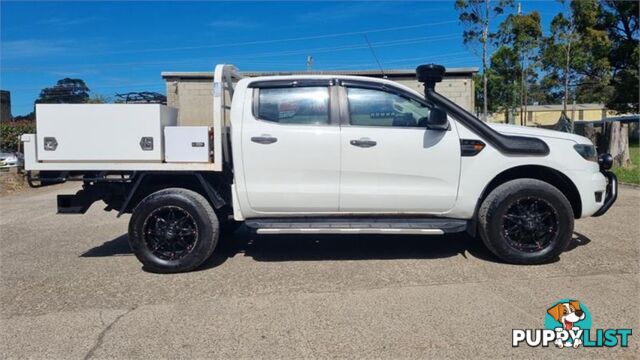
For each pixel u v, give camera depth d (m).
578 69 32.31
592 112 60.59
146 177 5.29
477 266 5.03
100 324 3.81
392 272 4.90
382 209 5.14
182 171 5.16
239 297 4.31
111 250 6.13
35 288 4.68
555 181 5.37
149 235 5.09
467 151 5.04
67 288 4.66
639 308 3.87
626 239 5.98
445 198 5.09
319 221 5.14
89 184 5.34
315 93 5.14
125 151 5.10
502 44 32.66
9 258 5.79
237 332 3.61
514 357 3.18
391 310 3.94
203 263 5.28
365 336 3.50
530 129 5.33
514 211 5.06
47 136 5.08
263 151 5.02
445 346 3.33
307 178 5.05
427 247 5.82
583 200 5.13
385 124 5.11
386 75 16.59
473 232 5.26
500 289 4.34
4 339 3.58
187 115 17.67
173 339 3.52
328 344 3.39
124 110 5.07
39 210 9.62
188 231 5.10
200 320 3.84
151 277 4.95
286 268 5.12
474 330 3.56
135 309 4.09
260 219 5.22
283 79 5.18
